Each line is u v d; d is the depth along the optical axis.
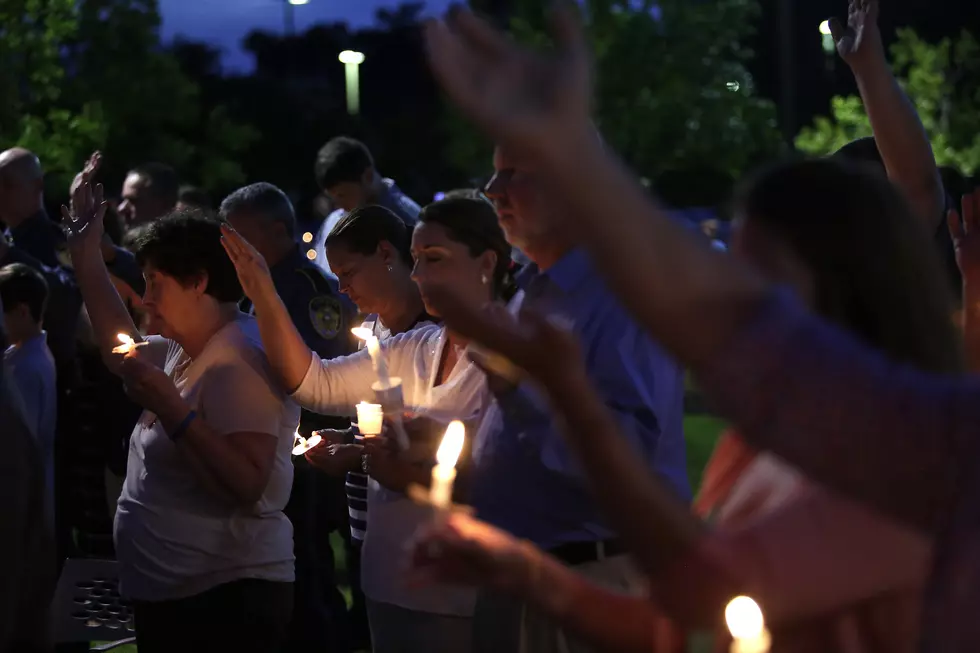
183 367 3.59
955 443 0.92
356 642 5.68
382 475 2.96
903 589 1.32
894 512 0.95
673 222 0.92
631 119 27.77
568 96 0.88
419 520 3.08
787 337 0.93
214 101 33.06
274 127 32.88
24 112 22.20
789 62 22.20
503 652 2.68
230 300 3.48
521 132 0.87
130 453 3.49
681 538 1.26
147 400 3.17
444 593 3.08
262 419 3.32
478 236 3.09
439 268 3.10
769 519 1.33
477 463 2.77
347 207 7.21
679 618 1.30
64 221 4.05
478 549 1.44
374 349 2.97
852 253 1.28
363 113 36.28
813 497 1.33
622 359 2.61
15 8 21.25
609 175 0.89
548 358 1.18
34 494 3.06
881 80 2.85
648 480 1.24
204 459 3.21
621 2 28.42
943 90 23.67
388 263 3.63
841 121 24.42
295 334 3.41
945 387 0.93
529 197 2.71
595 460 1.23
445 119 29.08
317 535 5.59
